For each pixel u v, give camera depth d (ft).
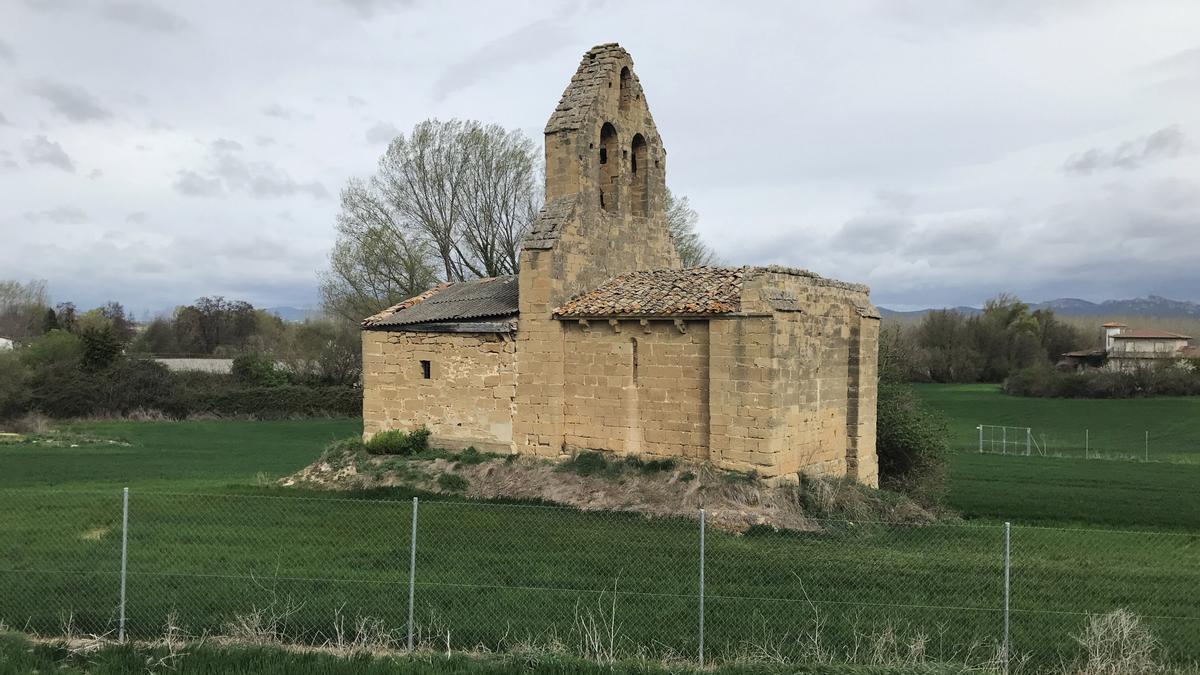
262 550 57.06
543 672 35.73
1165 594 51.37
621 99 90.22
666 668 36.37
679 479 69.31
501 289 92.17
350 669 35.40
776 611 45.21
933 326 314.55
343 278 167.22
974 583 52.19
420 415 87.35
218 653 36.78
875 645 39.27
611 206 88.48
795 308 69.51
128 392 195.11
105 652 37.11
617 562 54.29
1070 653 40.22
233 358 267.18
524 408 80.74
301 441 154.92
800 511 67.41
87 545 58.29
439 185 159.22
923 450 93.30
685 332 72.13
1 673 33.91
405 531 62.39
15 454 123.34
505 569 52.39
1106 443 170.30
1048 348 326.44
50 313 303.89
